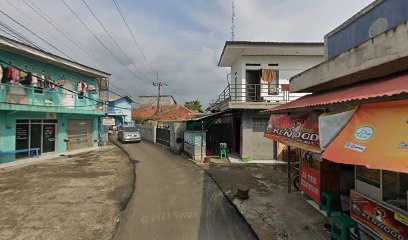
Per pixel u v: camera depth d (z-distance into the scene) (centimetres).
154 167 1282
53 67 1609
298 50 1434
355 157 296
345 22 671
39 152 1560
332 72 565
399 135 278
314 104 491
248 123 1430
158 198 795
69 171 1166
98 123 2227
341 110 402
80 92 1819
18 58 1359
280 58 1525
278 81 1512
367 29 594
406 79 374
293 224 589
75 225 592
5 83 1288
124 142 2445
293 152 1373
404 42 381
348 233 459
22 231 558
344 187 741
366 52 459
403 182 458
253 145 1445
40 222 606
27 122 1477
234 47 1390
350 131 347
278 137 634
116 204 734
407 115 291
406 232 423
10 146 1359
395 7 512
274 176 1076
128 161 1445
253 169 1222
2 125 1316
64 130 1755
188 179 1037
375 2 562
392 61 411
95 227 584
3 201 749
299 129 541
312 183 721
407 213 430
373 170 527
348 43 665
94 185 931
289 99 1484
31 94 1455
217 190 881
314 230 558
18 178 1027
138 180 1016
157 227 588
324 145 395
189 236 546
